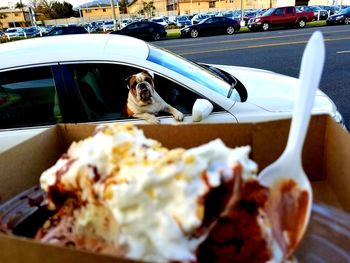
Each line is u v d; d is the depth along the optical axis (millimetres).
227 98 2498
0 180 942
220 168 660
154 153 707
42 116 2334
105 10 57844
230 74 3182
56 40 2648
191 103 2490
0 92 2291
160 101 2479
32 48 2434
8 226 908
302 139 806
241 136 979
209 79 2748
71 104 2332
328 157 989
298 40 12672
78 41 2609
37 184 1046
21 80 2289
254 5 48062
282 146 979
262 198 690
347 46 10320
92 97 2426
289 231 741
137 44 2766
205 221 651
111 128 791
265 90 2758
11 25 52062
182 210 610
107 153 729
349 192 883
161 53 2832
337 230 837
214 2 50594
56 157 1110
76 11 57094
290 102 2529
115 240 690
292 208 765
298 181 801
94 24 29969
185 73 2646
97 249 701
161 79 2506
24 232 904
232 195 650
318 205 907
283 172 816
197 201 615
